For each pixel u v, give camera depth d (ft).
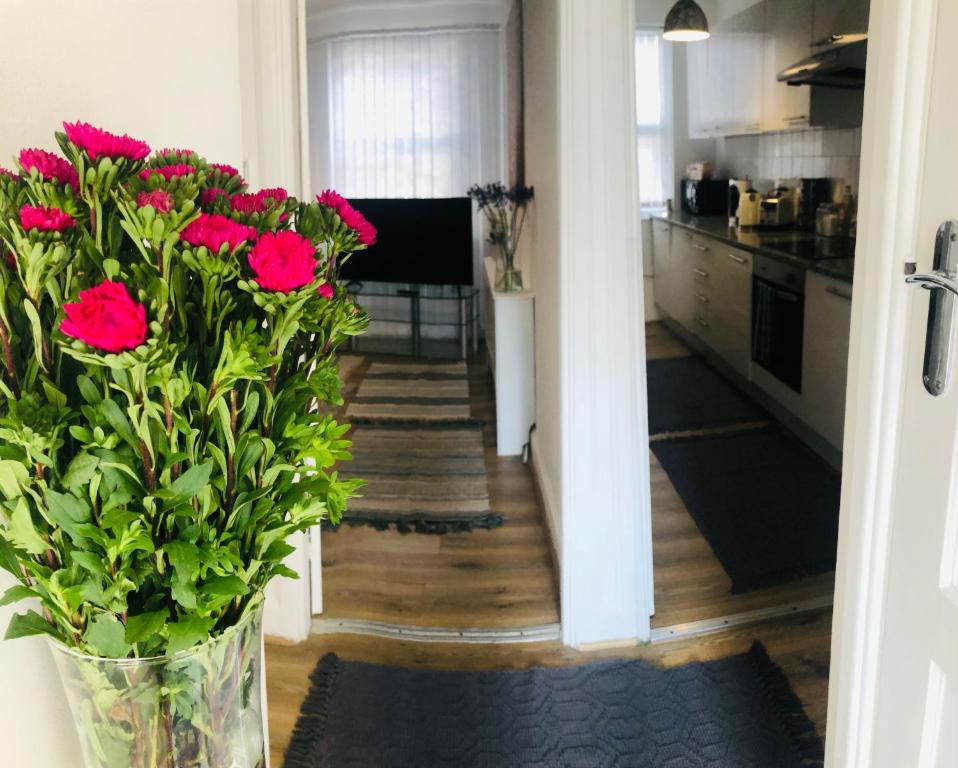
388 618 9.58
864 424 4.63
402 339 24.94
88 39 3.11
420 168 23.49
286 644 9.08
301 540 8.95
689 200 23.38
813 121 15.58
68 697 2.56
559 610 9.70
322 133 24.02
